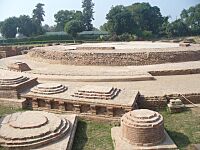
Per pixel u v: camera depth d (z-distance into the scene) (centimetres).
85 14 7669
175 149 965
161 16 6881
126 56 2277
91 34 6638
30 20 7544
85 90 1343
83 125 1238
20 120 1089
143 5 6638
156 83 1731
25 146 932
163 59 2305
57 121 1094
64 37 6253
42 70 2180
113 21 5975
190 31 6594
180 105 1346
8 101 1421
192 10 6850
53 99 1343
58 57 2502
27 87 1528
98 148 1027
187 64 2206
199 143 1027
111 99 1295
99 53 2322
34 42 5781
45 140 966
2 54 3550
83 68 2236
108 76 1873
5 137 962
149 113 1041
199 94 1434
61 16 8250
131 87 1638
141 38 5903
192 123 1207
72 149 1020
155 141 983
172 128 1168
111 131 1127
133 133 982
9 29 7262
